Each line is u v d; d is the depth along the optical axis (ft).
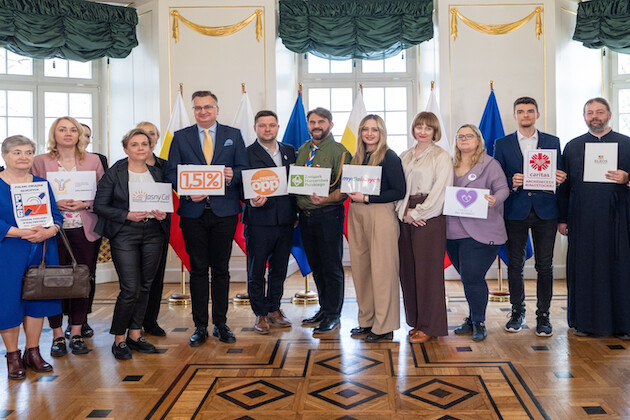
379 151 12.07
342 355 11.51
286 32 19.79
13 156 10.35
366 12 19.81
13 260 10.19
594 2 19.39
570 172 12.66
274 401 9.19
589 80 20.88
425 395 9.36
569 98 20.42
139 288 11.83
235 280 20.30
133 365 11.05
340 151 12.90
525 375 10.21
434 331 12.15
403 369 10.62
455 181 12.35
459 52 19.84
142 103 20.57
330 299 13.35
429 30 19.77
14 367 10.34
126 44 20.01
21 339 13.01
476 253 12.23
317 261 13.47
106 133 21.61
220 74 19.79
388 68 22.21
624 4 19.07
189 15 19.80
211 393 9.56
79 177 11.71
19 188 10.32
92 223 12.10
